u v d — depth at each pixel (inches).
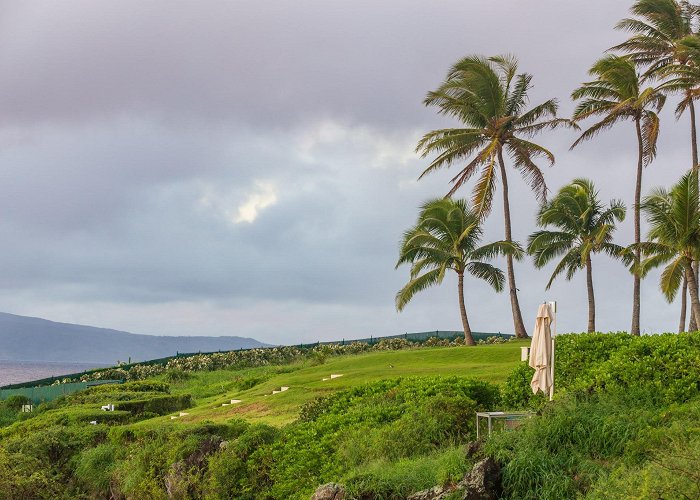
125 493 827.4
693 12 1914.4
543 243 1940.2
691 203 1373.0
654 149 1867.6
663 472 387.5
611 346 668.7
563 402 530.3
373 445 596.7
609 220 1911.9
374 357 1609.3
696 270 1680.6
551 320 609.6
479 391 702.5
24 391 1934.1
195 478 729.6
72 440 997.8
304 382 1347.2
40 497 887.7
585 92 1900.8
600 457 471.2
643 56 1952.5
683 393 540.4
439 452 566.6
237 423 853.2
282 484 635.5
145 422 1160.2
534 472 462.6
